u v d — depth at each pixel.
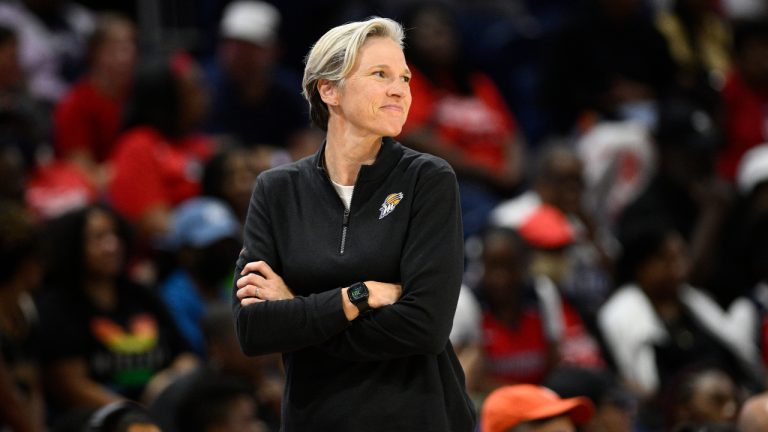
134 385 19.78
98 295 19.89
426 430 9.84
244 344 9.98
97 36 26.72
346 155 10.17
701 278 26.94
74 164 24.94
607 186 28.30
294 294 10.09
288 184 10.33
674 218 27.92
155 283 22.42
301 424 9.98
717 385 18.92
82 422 15.57
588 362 23.00
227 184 23.45
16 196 21.97
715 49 33.12
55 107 27.77
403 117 10.05
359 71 9.96
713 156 28.22
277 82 28.77
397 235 9.95
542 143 32.16
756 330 24.64
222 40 28.38
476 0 34.50
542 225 24.61
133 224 22.61
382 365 9.95
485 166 27.78
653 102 31.38
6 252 18.17
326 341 9.82
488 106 28.98
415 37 28.08
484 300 22.36
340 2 32.41
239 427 17.05
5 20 27.95
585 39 31.69
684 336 22.98
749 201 27.56
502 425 15.39
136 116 24.66
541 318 22.58
